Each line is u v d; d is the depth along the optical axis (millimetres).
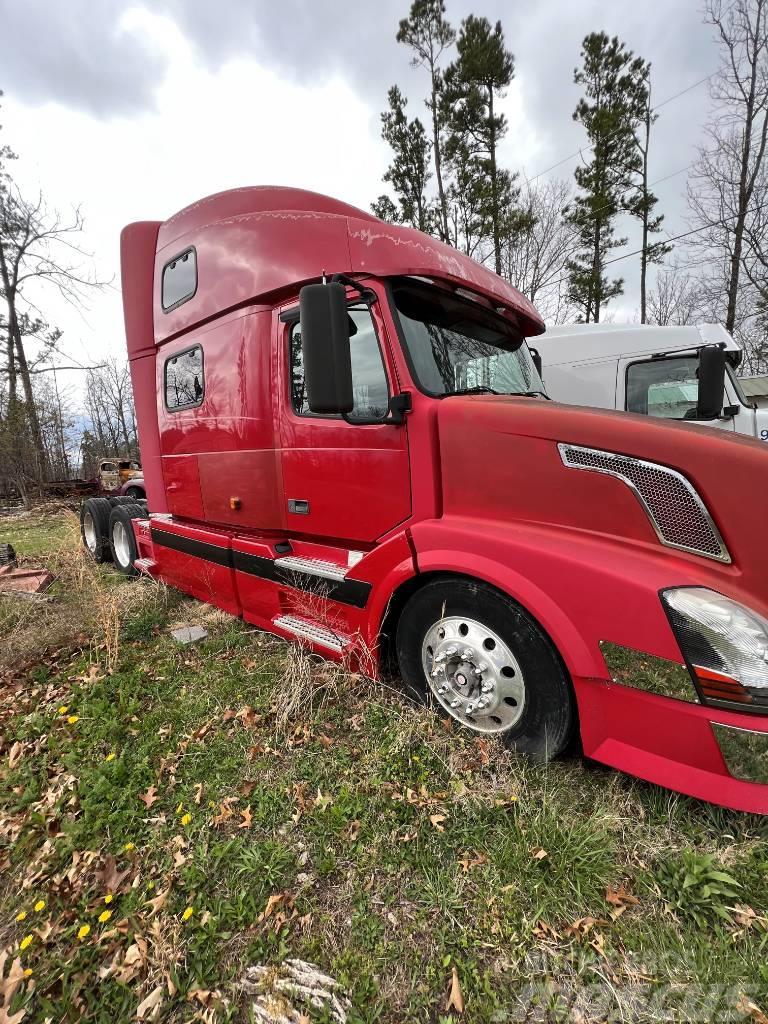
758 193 17203
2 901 1832
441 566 2395
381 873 1848
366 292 2656
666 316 24594
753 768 1764
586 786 2170
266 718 2803
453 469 2486
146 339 4578
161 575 4906
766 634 1795
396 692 2828
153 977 1536
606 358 6840
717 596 1853
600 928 1621
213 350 3625
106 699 3043
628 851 1867
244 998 1478
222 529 3998
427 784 2248
